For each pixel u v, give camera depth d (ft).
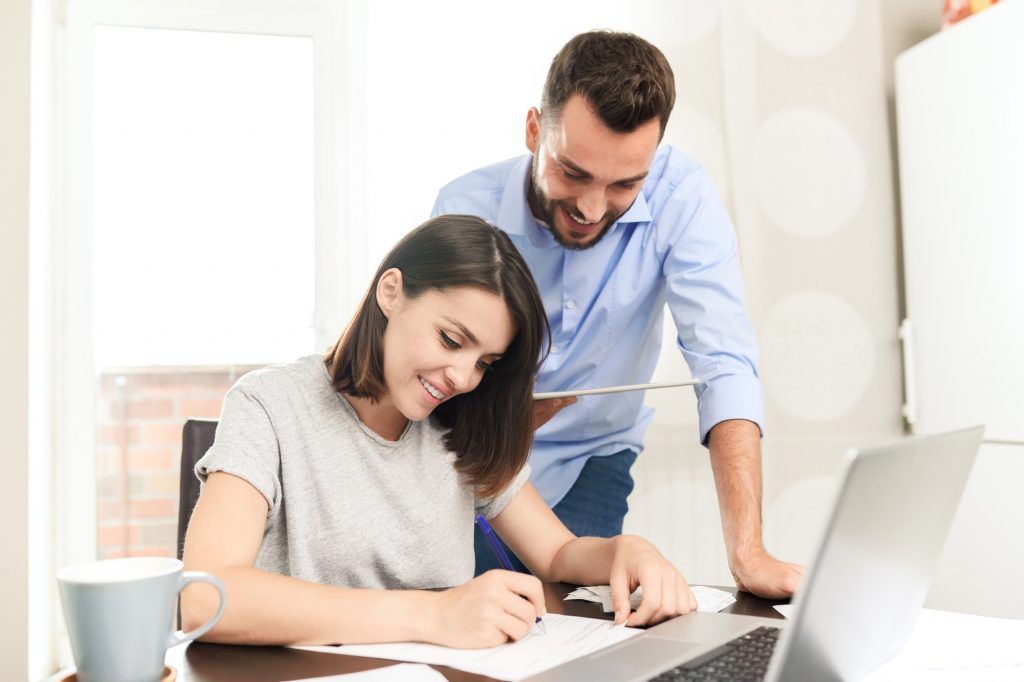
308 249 7.13
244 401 3.38
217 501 3.05
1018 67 6.26
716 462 4.04
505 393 3.61
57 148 6.77
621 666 2.34
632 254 4.96
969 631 2.80
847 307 7.36
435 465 3.62
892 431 7.42
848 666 2.07
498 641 2.64
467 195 5.21
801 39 7.32
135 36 6.93
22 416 6.25
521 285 3.29
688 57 7.09
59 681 2.16
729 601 3.22
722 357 4.43
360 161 6.98
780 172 7.26
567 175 4.20
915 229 7.24
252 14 6.95
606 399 5.26
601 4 6.97
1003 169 6.43
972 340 6.75
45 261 6.64
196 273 7.03
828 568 1.77
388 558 3.49
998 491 6.54
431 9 6.87
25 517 6.23
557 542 3.71
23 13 6.31
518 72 6.92
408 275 3.30
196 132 7.02
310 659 2.53
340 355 3.48
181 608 2.75
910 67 7.22
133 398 7.14
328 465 3.44
